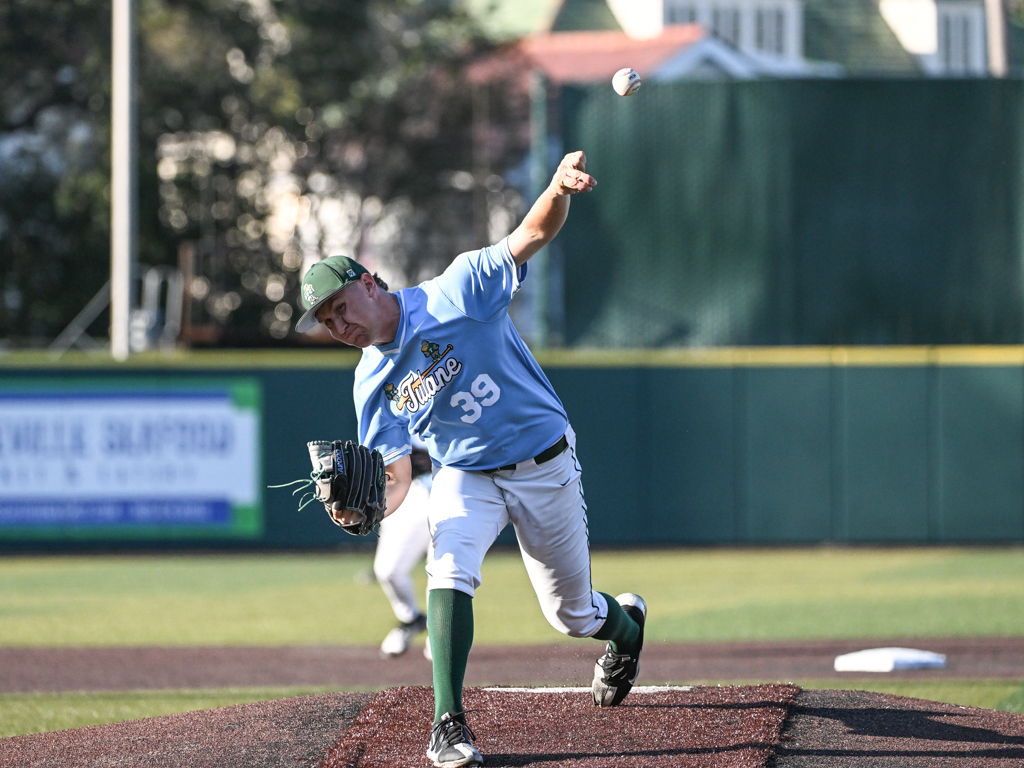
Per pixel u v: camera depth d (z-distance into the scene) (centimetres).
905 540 4584
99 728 1616
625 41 10662
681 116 4866
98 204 8638
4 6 8400
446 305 1337
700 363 4631
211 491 4622
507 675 2358
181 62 8956
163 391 4606
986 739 1445
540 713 1555
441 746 1282
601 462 4647
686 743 1401
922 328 4791
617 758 1348
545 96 5166
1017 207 4762
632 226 4894
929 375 4569
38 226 8812
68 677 2419
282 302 8881
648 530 4631
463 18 10475
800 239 4819
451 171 10069
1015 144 4775
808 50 11419
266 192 9481
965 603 3275
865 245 4803
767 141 4822
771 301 4825
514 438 1377
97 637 2911
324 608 3375
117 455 4603
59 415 4591
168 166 9219
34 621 3156
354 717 1544
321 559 4509
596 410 4641
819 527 4603
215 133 9362
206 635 2939
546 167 5141
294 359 4619
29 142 8994
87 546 4594
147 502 4606
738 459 4628
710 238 4853
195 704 2117
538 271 5188
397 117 9919
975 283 4781
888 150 4791
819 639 2762
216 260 8306
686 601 3381
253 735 1488
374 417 1422
